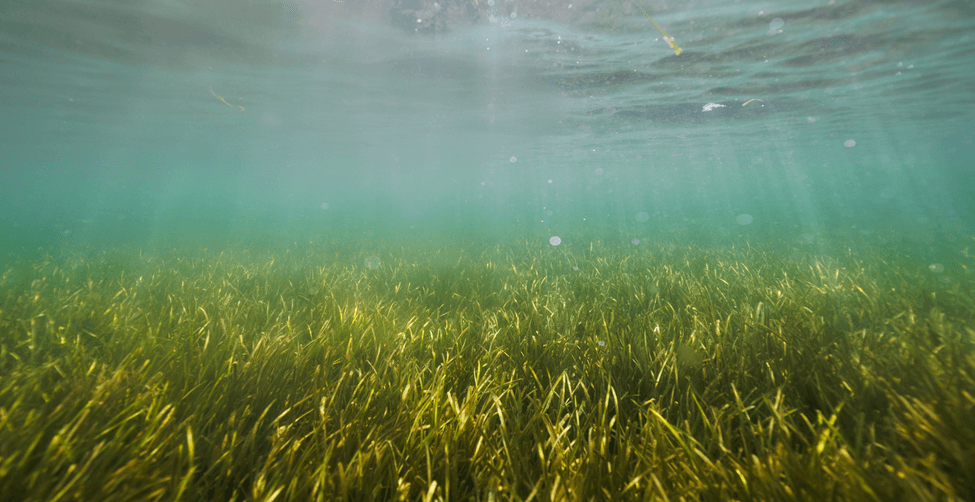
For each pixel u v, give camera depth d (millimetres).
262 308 4602
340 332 3465
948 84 11961
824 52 9031
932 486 1424
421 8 7129
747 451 1602
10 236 20094
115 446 1541
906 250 9109
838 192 95000
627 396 2381
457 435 1814
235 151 26531
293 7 7133
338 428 1983
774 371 2492
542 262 8953
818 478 1428
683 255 9461
